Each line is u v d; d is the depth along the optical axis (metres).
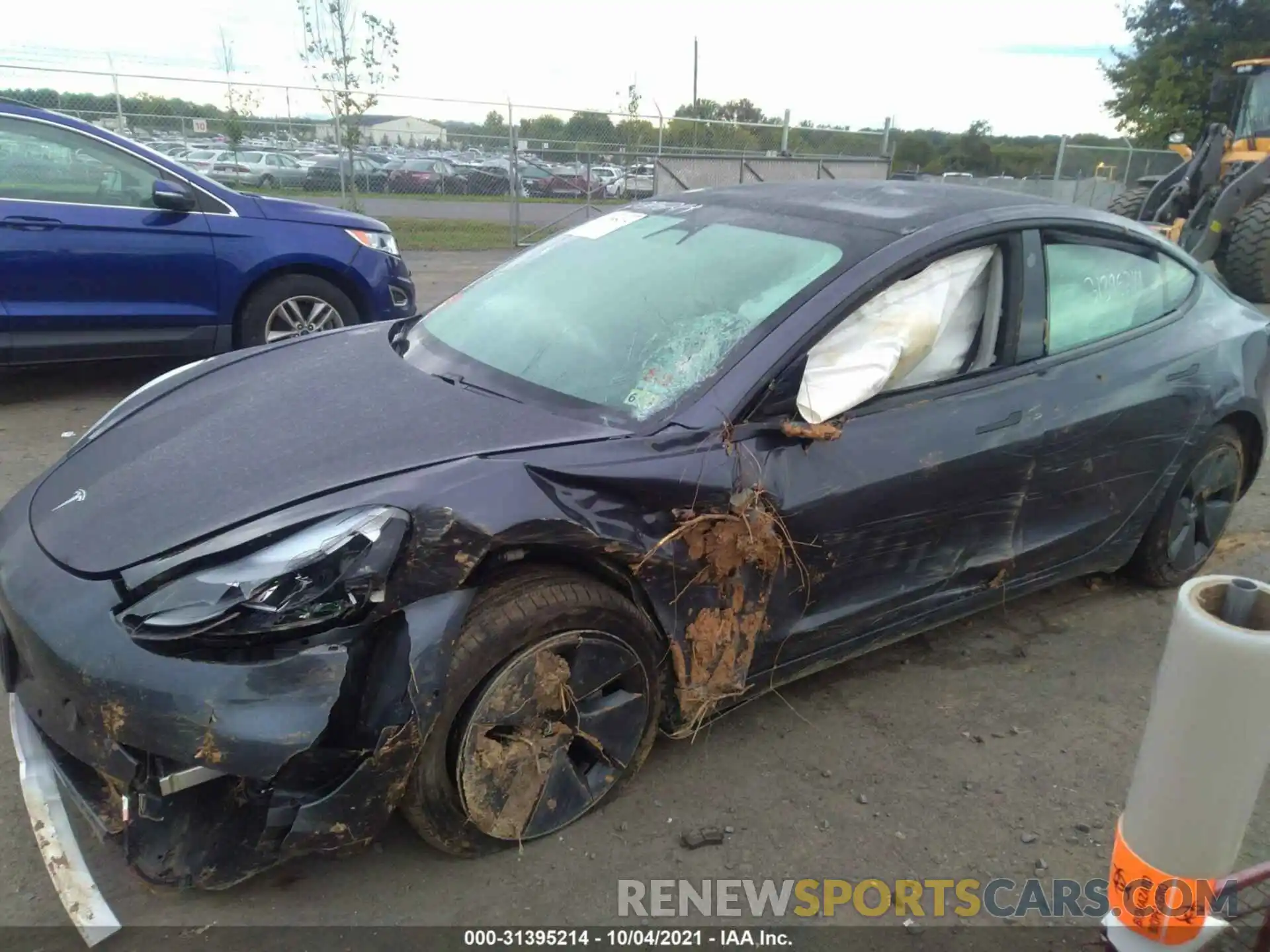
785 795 2.66
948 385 2.90
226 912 2.20
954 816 2.62
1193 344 3.57
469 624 2.13
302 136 13.64
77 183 5.39
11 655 2.29
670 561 2.40
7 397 5.85
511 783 2.29
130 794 2.02
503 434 2.42
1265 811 2.64
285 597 1.98
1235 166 11.35
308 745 1.94
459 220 14.83
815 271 2.77
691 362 2.63
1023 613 3.77
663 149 15.96
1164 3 28.80
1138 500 3.52
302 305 6.25
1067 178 20.42
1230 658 1.54
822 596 2.75
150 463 2.45
